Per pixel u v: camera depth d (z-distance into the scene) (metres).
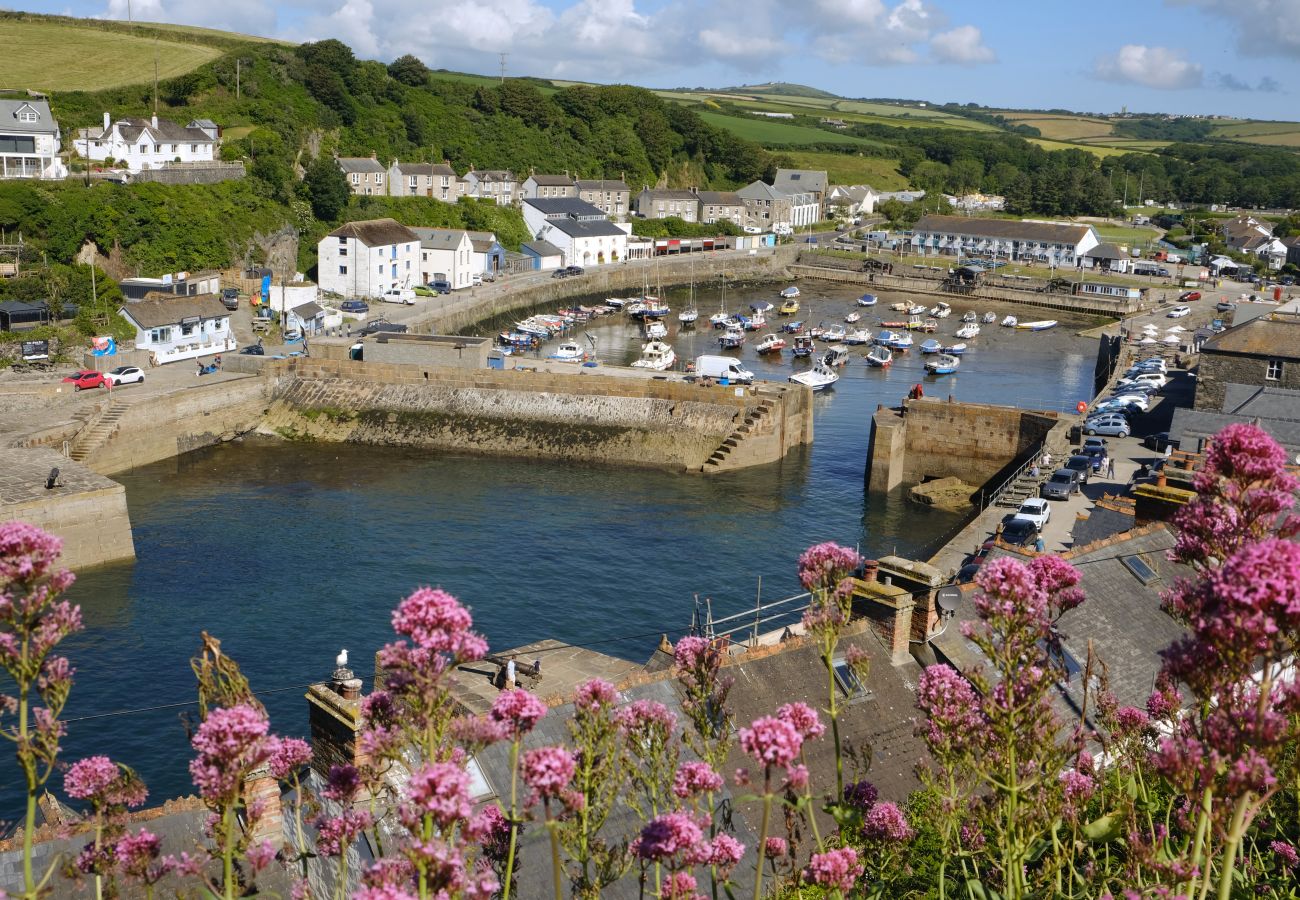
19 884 17.78
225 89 164.75
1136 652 28.00
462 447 88.25
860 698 24.89
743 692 23.83
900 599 26.30
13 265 102.00
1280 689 9.77
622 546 66.44
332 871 19.02
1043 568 11.77
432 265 147.00
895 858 13.17
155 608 54.97
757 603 57.81
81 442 76.31
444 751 9.28
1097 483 70.31
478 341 93.88
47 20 184.00
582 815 10.62
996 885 13.19
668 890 9.95
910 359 128.12
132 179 125.00
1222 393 77.62
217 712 9.59
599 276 165.38
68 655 49.19
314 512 71.06
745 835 20.75
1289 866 13.22
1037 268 187.50
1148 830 12.80
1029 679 10.96
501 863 11.34
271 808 19.20
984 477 84.06
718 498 77.38
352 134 177.62
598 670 33.56
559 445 87.38
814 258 192.50
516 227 175.00
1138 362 110.56
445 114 196.75
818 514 74.81
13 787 38.41
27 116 118.00
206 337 99.62
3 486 60.56
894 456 80.75
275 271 135.62
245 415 89.31
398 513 71.31
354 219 152.50
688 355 125.38
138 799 11.34
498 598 57.62
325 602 56.31
